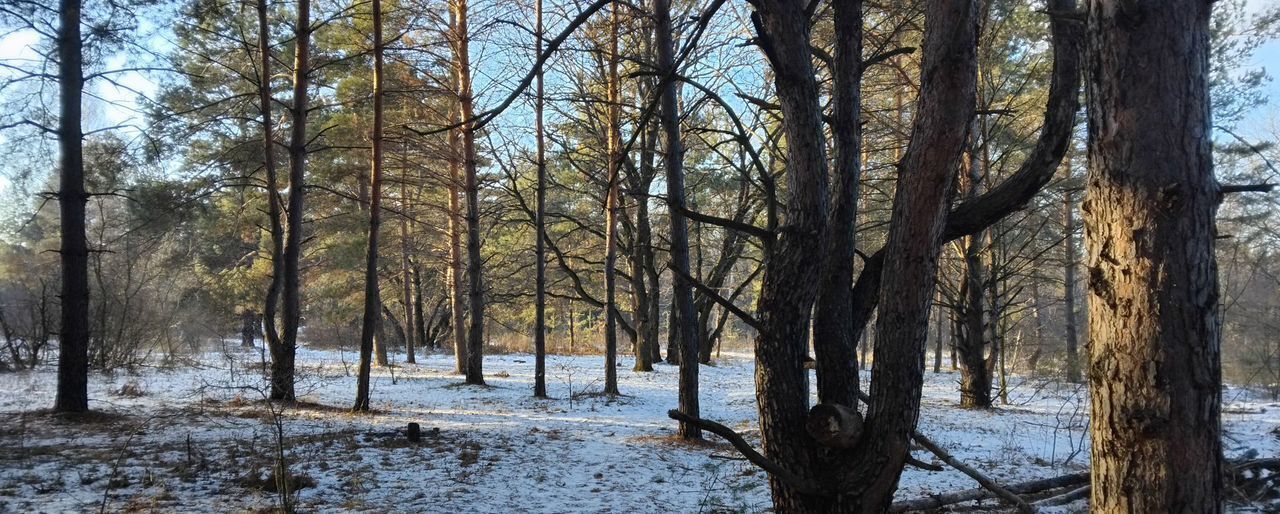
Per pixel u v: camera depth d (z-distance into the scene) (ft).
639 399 55.21
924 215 10.37
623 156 12.89
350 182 84.58
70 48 36.96
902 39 40.98
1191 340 8.25
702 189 78.59
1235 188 8.72
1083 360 47.16
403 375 71.67
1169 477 8.24
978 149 43.01
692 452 33.01
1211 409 8.30
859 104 12.71
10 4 34.19
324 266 91.97
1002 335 57.26
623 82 57.47
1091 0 9.04
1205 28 8.61
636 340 80.89
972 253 54.70
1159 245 8.36
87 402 38.14
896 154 54.29
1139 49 8.50
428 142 62.75
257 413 38.32
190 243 85.20
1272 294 54.29
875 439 10.74
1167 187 8.29
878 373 10.76
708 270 117.70
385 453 29.14
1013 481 26.84
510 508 21.90
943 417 47.29
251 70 55.67
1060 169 55.06
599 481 26.30
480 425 39.04
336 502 21.38
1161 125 8.42
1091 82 9.07
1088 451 34.47
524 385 63.36
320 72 62.34
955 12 10.10
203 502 20.40
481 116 10.05
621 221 82.43
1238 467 23.22
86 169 44.96
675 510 22.27
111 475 23.17
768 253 12.71
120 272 72.64
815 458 11.39
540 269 55.88
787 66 12.20
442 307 141.49
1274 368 51.11
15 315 72.28
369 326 43.70
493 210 78.07
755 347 12.41
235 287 84.38
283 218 75.97
